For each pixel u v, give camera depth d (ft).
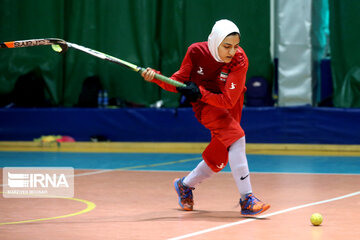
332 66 91.76
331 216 34.50
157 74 33.88
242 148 34.63
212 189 47.32
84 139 94.63
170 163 70.08
